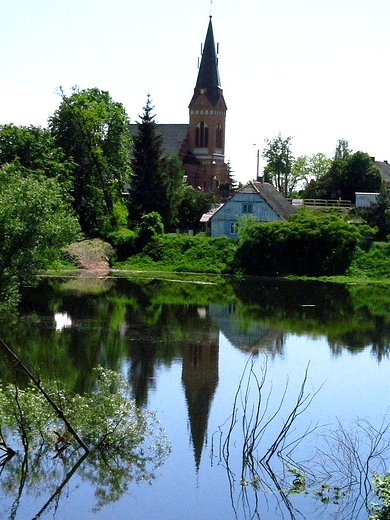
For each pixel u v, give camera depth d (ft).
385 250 239.50
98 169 271.08
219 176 408.67
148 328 128.67
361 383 94.32
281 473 65.92
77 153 270.46
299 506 60.29
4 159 232.73
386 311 157.99
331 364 104.58
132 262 249.55
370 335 127.65
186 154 401.08
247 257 242.99
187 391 88.58
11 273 119.75
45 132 243.60
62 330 122.62
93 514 58.85
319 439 73.51
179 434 74.38
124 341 115.96
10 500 60.90
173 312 148.87
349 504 60.64
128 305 156.46
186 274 236.22
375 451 69.62
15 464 65.82
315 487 63.41
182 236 258.37
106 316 139.85
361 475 64.54
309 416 80.94
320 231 236.63
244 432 71.41
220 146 411.13
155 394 87.10
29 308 145.48
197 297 175.42
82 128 269.64
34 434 68.23
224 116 410.11
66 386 83.82
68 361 99.60
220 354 109.50
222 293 185.37
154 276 225.97
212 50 404.16
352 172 342.85
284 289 198.90
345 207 301.02
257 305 163.63
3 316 133.28
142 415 71.56
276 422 78.64
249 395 87.81
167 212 277.44
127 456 68.39
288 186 456.86
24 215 119.65
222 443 72.23
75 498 61.36
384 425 77.66
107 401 69.77
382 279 228.02
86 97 270.26
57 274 216.74
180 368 99.60
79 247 241.35
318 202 322.34
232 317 144.56
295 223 241.55
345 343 119.96
